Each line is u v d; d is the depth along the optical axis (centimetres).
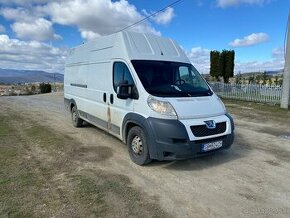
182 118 525
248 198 441
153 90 564
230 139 570
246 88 1844
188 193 455
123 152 667
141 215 386
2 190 452
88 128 930
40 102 1855
